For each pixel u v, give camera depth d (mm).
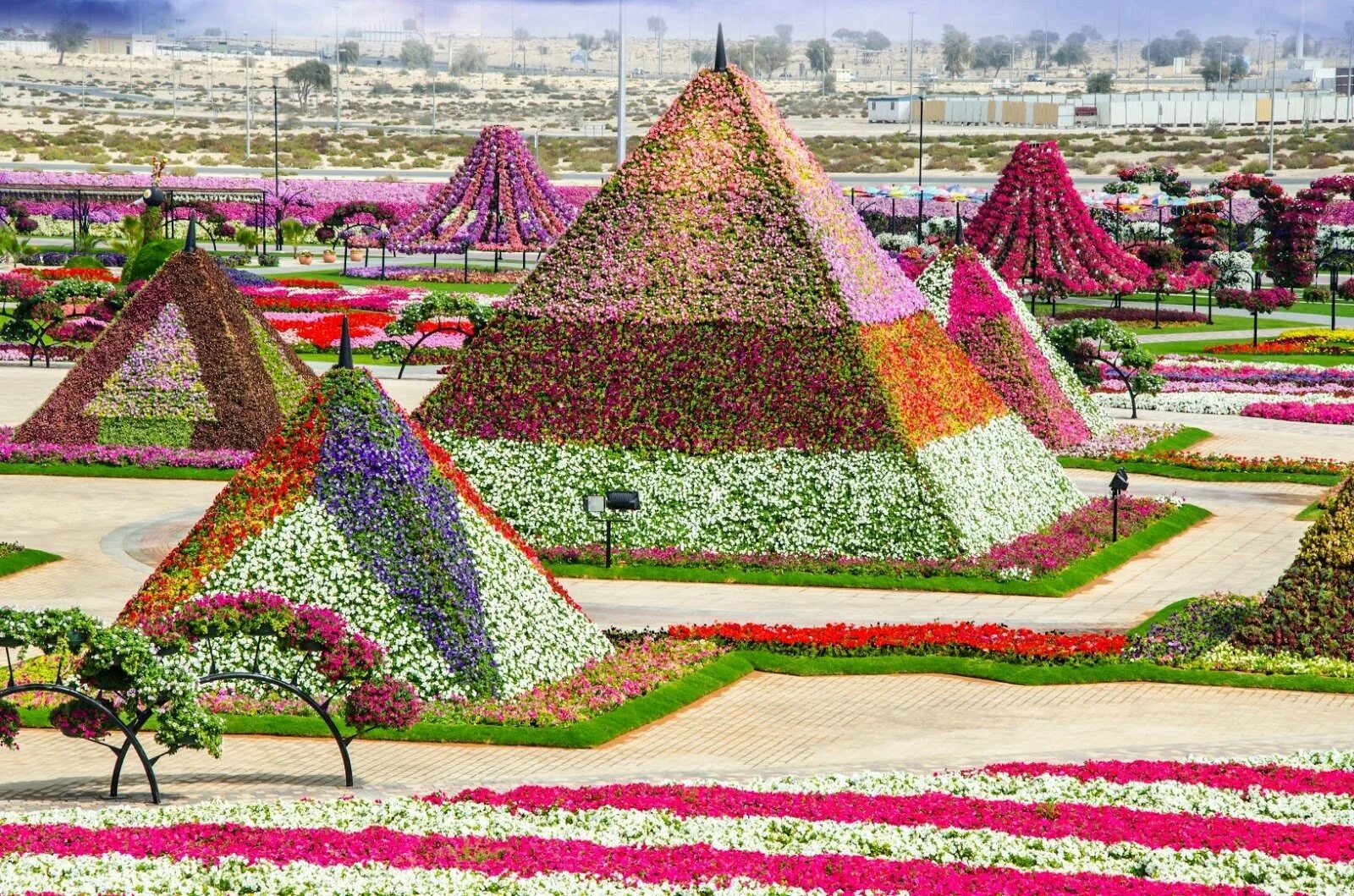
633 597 46312
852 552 49688
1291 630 39906
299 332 93188
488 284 123812
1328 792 30094
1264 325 109625
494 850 26297
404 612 36562
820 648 40438
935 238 142500
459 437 53062
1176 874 25797
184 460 61812
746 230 53812
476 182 128375
